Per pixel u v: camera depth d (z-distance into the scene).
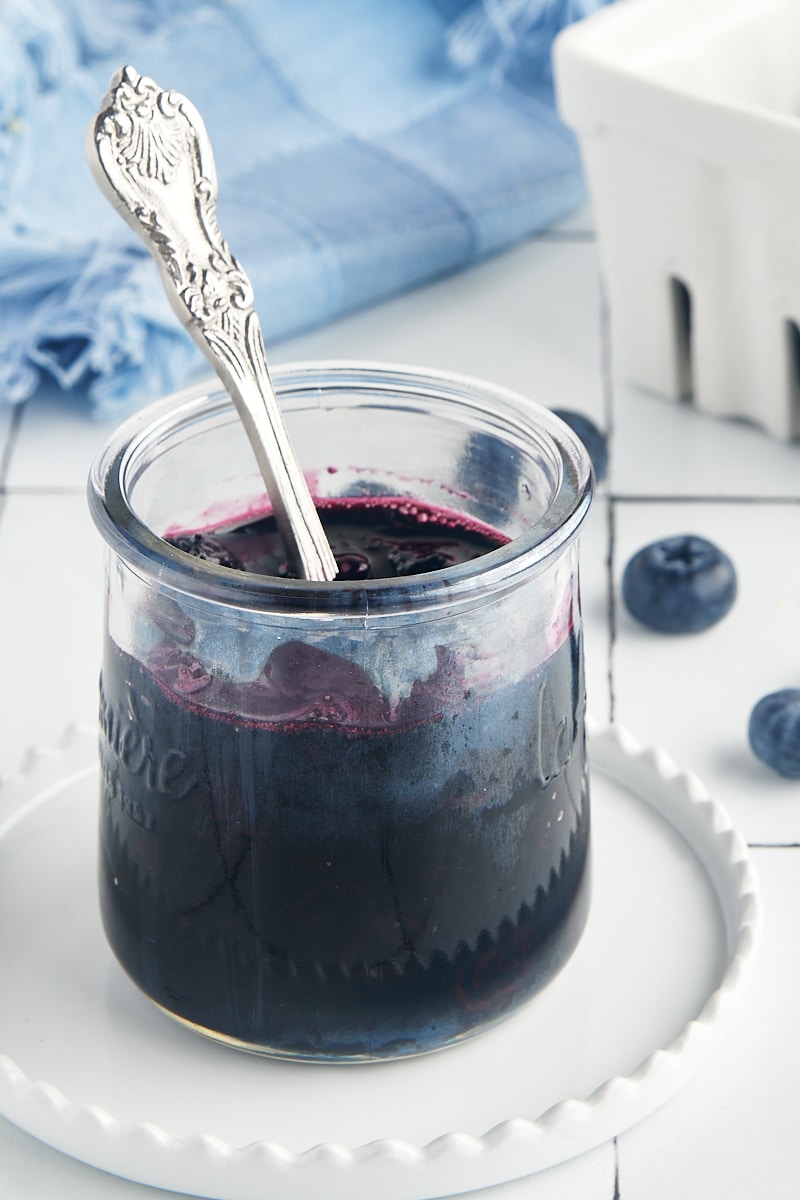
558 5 0.79
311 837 0.39
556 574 0.40
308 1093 0.41
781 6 0.65
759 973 0.44
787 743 0.49
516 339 0.69
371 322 0.71
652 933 0.44
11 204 0.71
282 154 0.74
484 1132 0.40
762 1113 0.42
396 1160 0.39
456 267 0.73
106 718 0.41
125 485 0.40
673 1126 0.42
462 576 0.38
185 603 0.38
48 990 0.43
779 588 0.56
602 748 0.48
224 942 0.40
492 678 0.39
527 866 0.41
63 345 0.64
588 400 0.65
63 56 0.77
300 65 0.79
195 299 0.39
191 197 0.39
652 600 0.54
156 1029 0.42
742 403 0.63
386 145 0.76
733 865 0.45
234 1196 0.40
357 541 0.42
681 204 0.60
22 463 0.62
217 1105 0.41
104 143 0.38
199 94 0.78
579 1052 0.42
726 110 0.57
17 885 0.45
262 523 0.42
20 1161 0.41
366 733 0.39
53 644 0.55
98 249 0.67
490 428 0.42
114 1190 0.40
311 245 0.68
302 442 0.43
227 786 0.39
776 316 0.59
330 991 0.40
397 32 0.81
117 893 0.42
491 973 0.41
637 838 0.46
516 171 0.74
